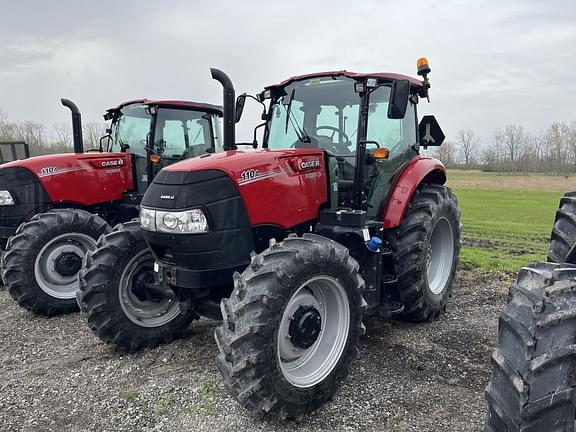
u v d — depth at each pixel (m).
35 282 4.98
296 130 4.25
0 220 5.55
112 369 3.71
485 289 5.62
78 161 5.78
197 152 6.75
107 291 3.91
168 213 3.14
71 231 5.18
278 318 2.80
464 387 3.31
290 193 3.50
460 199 21.33
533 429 1.71
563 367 1.72
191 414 3.01
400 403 3.11
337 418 2.97
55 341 4.34
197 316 4.34
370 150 4.05
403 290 4.29
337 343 3.21
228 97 3.68
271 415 2.83
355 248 3.80
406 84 3.52
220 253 3.18
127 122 6.48
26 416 3.03
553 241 3.07
